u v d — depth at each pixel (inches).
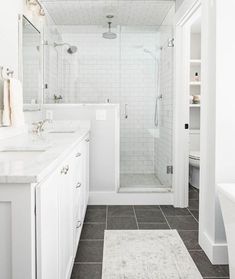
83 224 124.2
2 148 78.2
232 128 89.4
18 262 44.2
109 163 152.9
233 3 87.5
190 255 96.5
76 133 113.9
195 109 196.9
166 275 84.3
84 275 84.4
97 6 153.8
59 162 63.0
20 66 107.7
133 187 157.8
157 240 108.0
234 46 88.4
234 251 74.2
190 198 163.0
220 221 91.0
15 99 83.9
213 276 84.0
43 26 145.4
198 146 193.5
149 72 161.6
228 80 88.7
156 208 146.9
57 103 157.4
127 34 161.3
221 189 79.1
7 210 44.4
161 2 149.9
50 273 53.0
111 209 145.3
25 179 43.2
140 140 160.9
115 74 161.9
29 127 121.3
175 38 146.0
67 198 72.5
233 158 89.6
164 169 159.5
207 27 96.7
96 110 151.8
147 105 161.5
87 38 161.5
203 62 99.9
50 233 52.9
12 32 99.0
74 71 161.5
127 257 94.9
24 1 115.3
